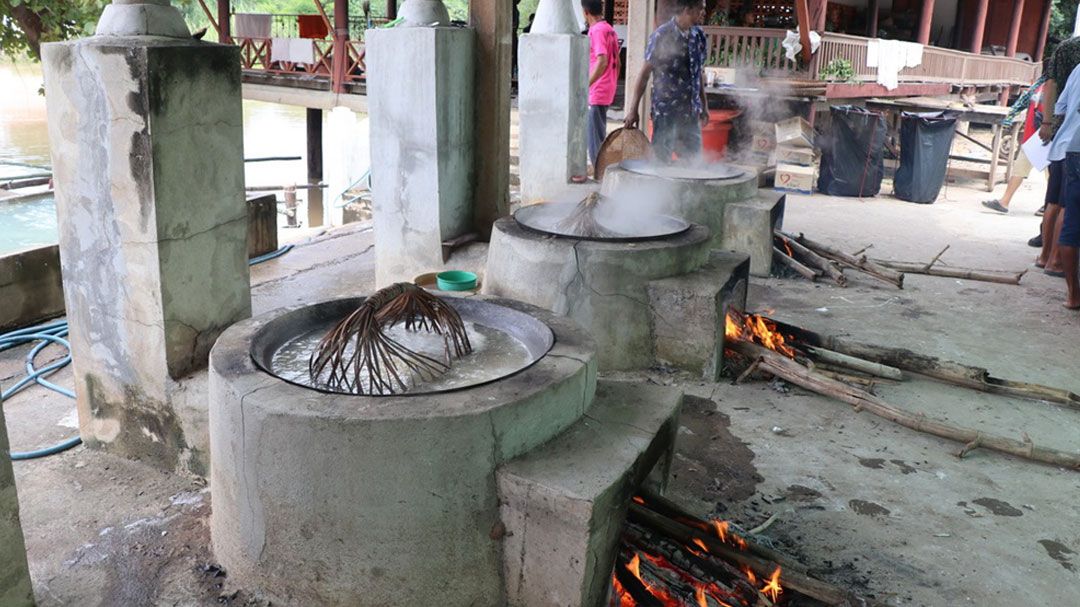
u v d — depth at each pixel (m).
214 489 2.72
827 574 2.81
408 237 5.59
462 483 2.36
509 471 2.37
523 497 2.35
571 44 6.81
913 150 10.18
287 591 2.55
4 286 4.81
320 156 17.28
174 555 2.83
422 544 2.40
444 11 5.34
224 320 3.52
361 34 18.03
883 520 3.18
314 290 5.91
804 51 11.66
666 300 4.39
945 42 24.31
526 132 7.20
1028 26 26.42
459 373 2.67
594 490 2.28
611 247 4.34
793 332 4.89
